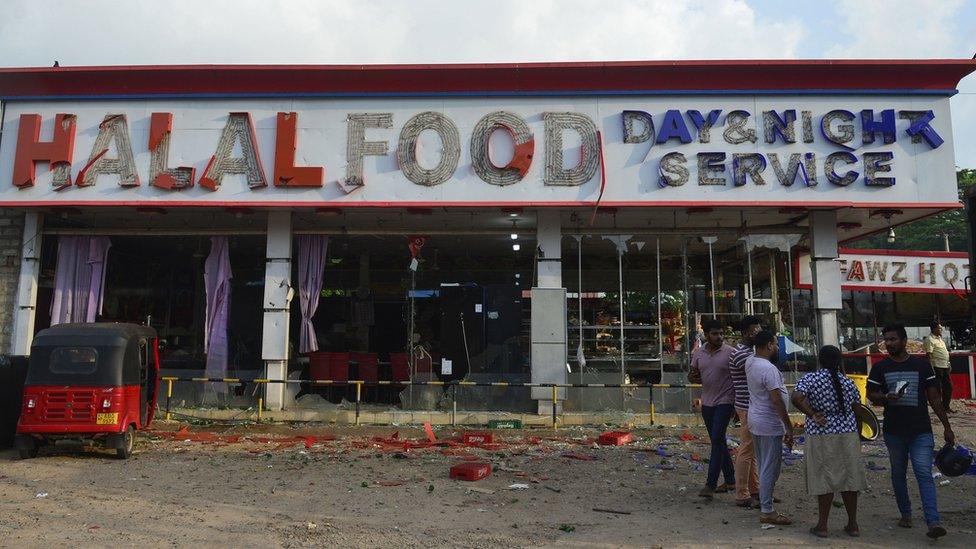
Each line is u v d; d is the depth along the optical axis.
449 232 14.52
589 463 9.51
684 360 14.56
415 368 14.69
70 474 8.64
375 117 13.30
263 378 14.03
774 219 15.20
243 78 13.25
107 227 15.89
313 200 13.12
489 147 13.17
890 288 21.16
